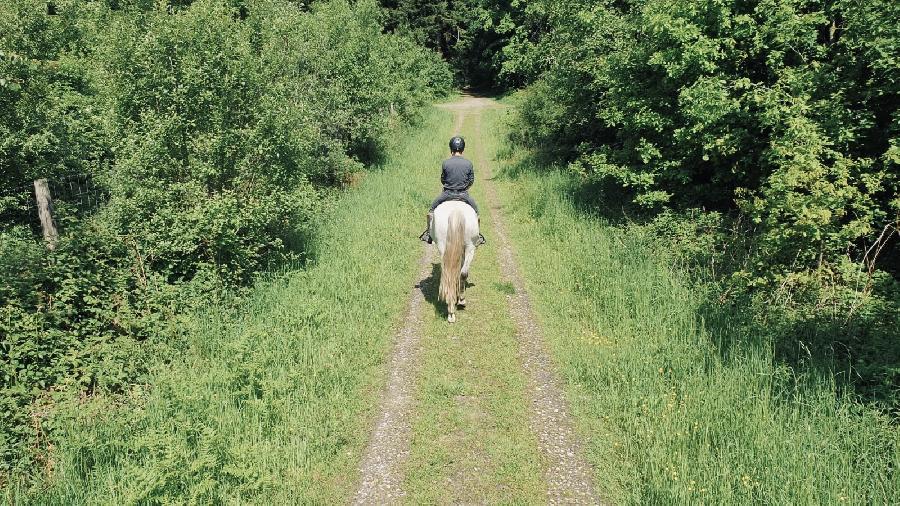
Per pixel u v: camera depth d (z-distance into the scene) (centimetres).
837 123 736
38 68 980
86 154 1034
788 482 434
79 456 484
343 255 1002
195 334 673
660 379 604
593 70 1298
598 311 795
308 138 1112
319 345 695
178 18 815
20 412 523
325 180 1532
